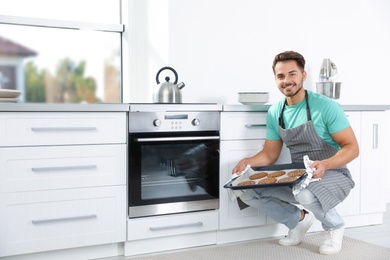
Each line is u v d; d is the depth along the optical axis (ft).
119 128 8.58
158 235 8.96
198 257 8.66
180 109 9.06
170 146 9.05
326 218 8.74
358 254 8.86
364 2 13.74
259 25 12.11
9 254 7.79
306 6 12.80
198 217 9.34
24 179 7.87
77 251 8.47
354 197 11.05
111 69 11.96
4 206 7.74
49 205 8.07
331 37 13.21
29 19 10.88
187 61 11.14
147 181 8.86
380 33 14.02
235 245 9.55
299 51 12.74
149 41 11.46
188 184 9.25
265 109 9.95
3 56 10.94
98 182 8.43
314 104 9.08
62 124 8.12
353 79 13.61
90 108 8.24
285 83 9.03
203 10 11.32
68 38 11.51
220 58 11.58
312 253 8.93
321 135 9.02
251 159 9.43
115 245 8.81
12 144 7.76
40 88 11.41
